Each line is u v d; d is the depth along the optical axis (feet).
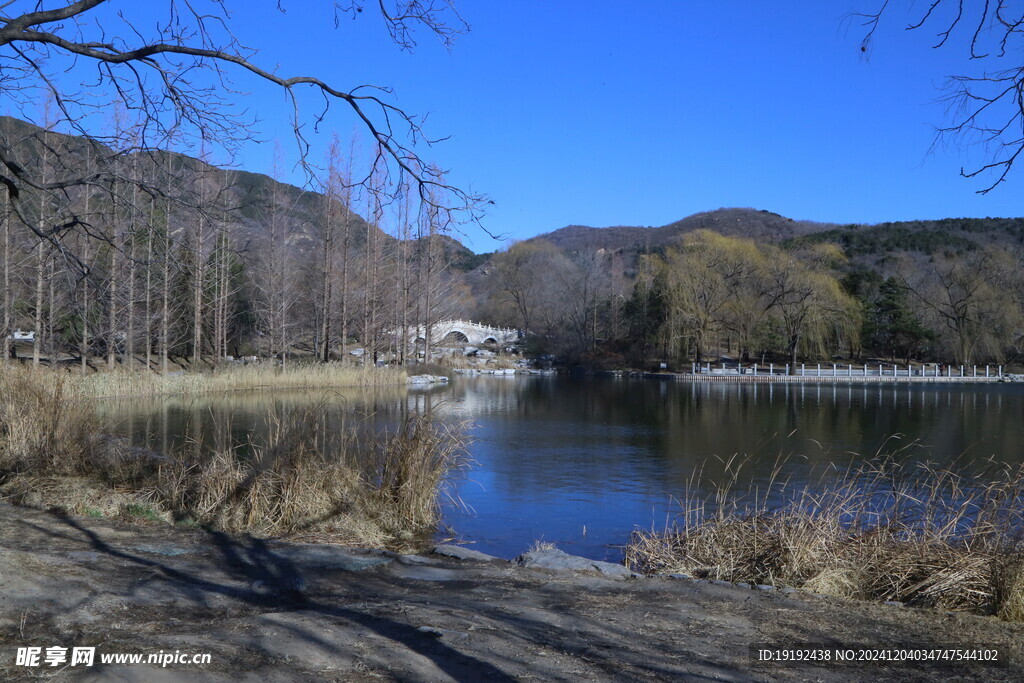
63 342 101.35
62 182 23.45
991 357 191.93
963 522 29.09
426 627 16.84
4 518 26.22
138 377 99.91
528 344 240.94
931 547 25.72
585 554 31.91
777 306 189.98
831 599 22.11
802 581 24.63
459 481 47.42
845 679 15.20
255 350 174.09
